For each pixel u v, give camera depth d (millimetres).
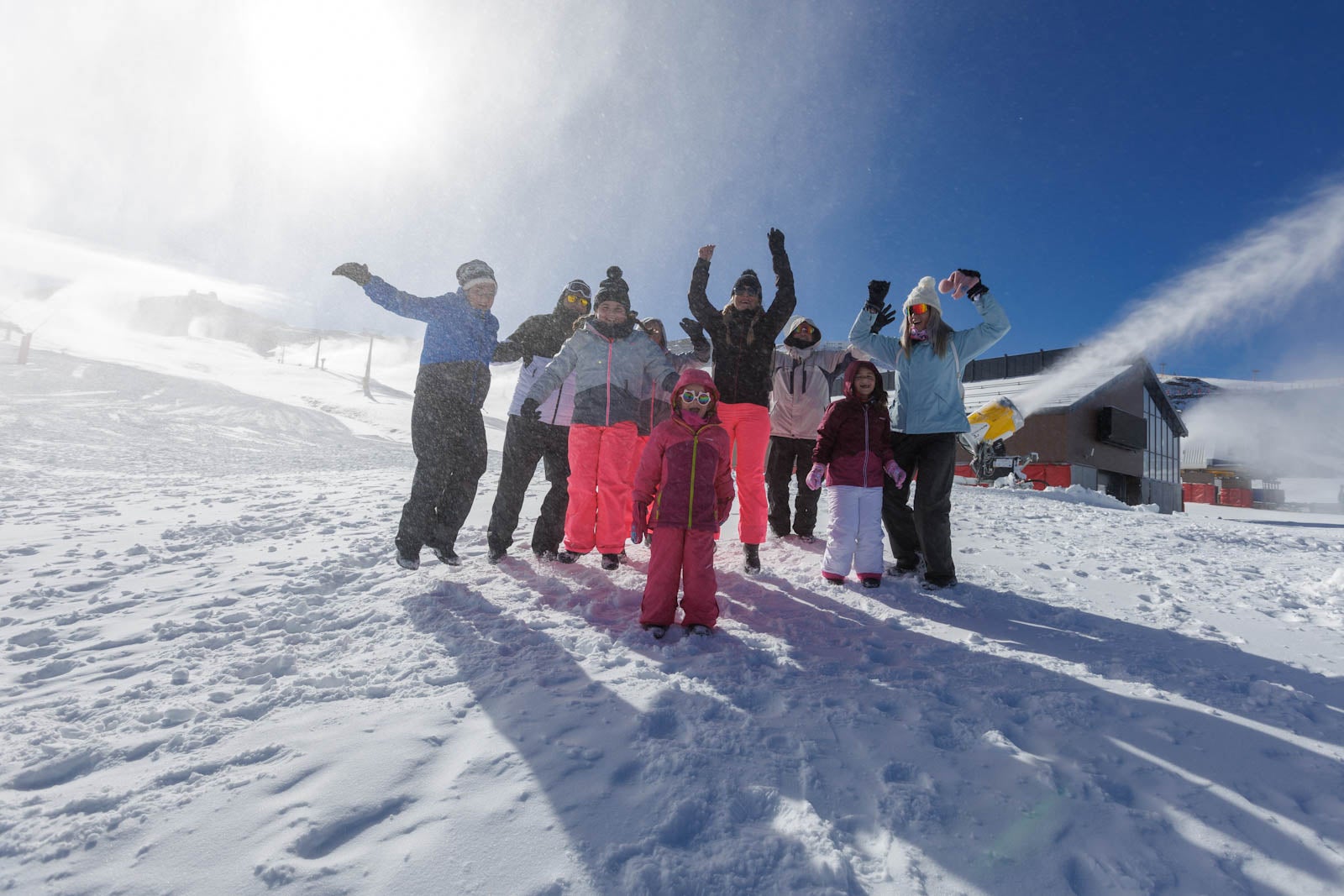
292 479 10930
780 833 1472
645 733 1918
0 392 23922
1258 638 2900
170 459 14414
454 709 2074
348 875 1315
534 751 1795
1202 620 3213
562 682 2318
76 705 2141
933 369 3852
